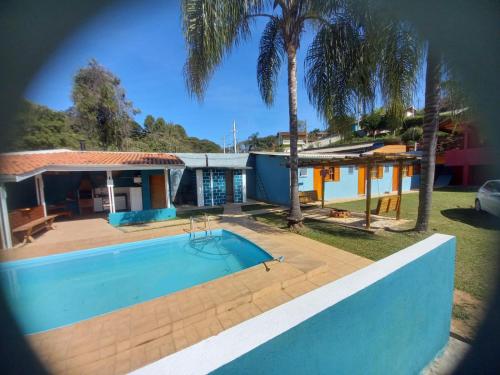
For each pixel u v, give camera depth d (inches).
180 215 454.9
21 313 164.7
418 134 960.3
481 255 203.3
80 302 180.7
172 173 604.4
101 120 945.5
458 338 107.8
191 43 226.2
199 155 639.1
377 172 663.8
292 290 165.6
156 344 116.2
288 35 288.7
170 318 132.2
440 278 94.0
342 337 56.6
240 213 462.6
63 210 462.0
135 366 103.4
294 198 316.2
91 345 114.7
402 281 73.7
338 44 254.5
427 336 90.4
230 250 287.9
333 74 267.7
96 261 264.1
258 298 155.9
